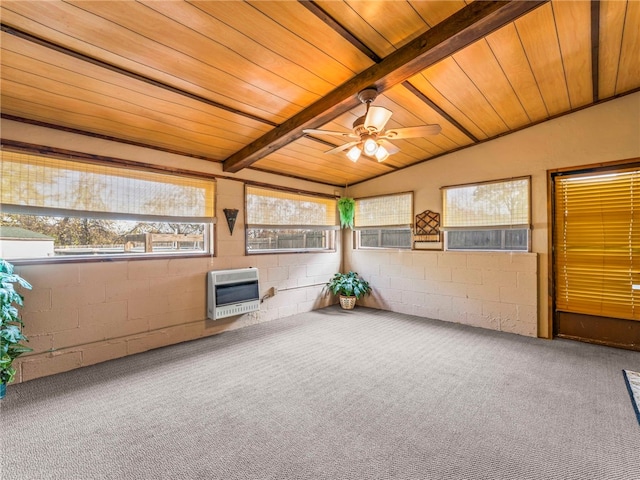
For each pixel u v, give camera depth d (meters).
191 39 2.09
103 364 3.08
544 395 2.46
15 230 2.79
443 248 4.71
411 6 2.00
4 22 1.81
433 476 1.63
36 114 2.72
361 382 2.70
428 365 3.05
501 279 4.15
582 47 2.52
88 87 2.46
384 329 4.22
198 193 3.93
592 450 1.82
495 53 2.54
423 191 4.91
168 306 3.63
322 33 2.15
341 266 5.95
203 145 3.68
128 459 1.76
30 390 2.55
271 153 4.01
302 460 1.75
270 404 2.34
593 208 3.62
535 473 1.65
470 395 2.47
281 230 5.06
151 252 3.64
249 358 3.23
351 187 5.91
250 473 1.66
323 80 2.67
